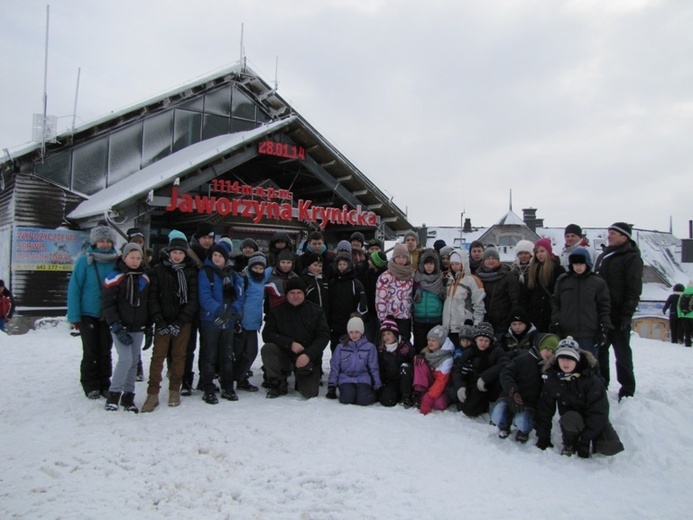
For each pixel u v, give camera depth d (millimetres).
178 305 6730
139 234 7727
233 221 15750
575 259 6453
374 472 5008
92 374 6977
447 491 4680
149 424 6039
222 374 7094
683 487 4996
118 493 4504
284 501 4480
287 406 6852
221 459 5254
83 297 6945
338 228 19062
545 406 5773
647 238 51812
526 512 4348
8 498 4332
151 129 16891
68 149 15523
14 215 14461
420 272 7773
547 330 7129
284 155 15430
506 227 49750
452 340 7316
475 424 6441
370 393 7129
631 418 6070
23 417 6262
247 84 18547
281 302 7496
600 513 4395
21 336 11625
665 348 13359
